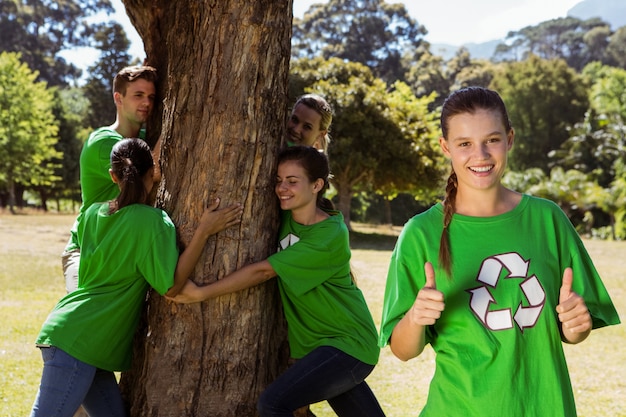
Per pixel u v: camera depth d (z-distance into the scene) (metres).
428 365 6.84
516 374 2.21
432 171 27.50
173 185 3.22
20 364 6.36
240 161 3.14
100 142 3.53
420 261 2.39
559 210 2.39
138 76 3.67
